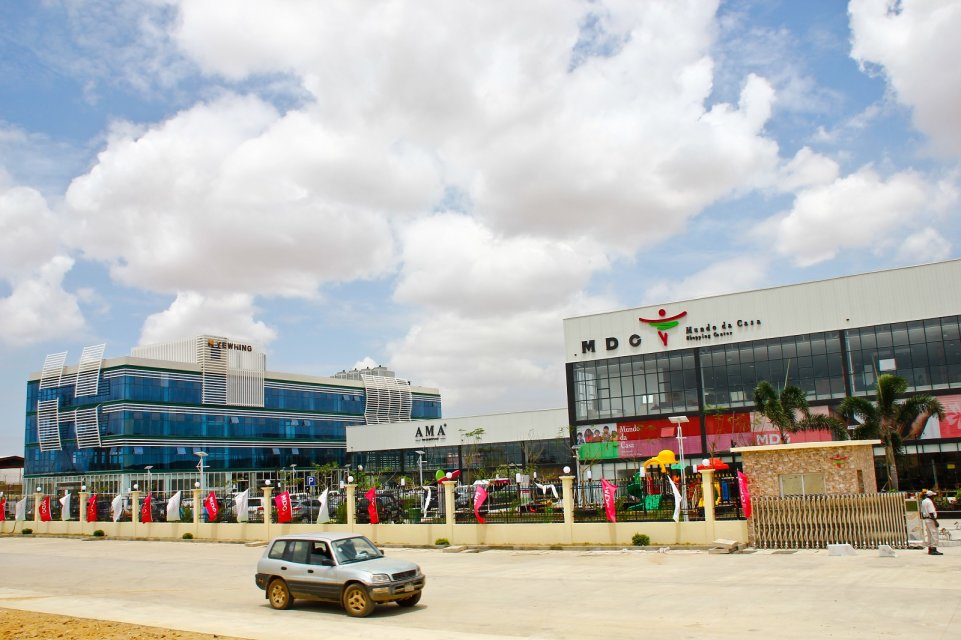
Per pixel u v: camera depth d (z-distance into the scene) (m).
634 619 14.98
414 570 17.30
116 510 45.62
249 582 23.75
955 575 18.72
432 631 14.39
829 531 25.33
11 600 20.75
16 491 83.38
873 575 19.17
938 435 46.16
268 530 38.47
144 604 19.47
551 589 19.47
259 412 79.62
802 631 13.20
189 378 73.50
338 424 88.19
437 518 34.28
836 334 50.59
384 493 38.28
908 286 48.81
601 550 28.20
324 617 16.52
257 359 80.44
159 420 70.25
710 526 27.36
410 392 98.88
